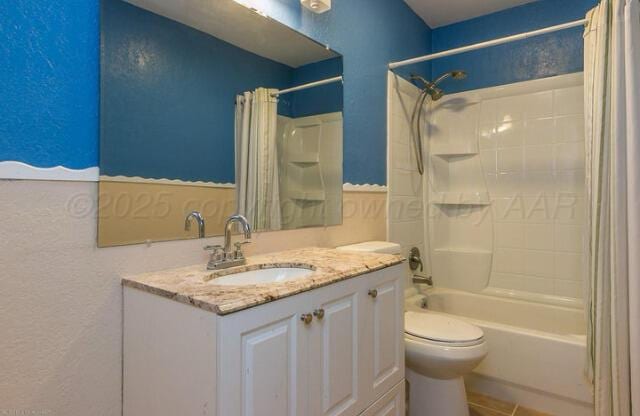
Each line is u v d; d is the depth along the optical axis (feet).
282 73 5.33
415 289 8.57
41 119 3.04
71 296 3.21
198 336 2.80
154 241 3.81
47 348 3.08
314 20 5.85
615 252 5.22
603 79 5.41
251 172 4.87
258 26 4.99
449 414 5.63
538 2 8.26
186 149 4.14
